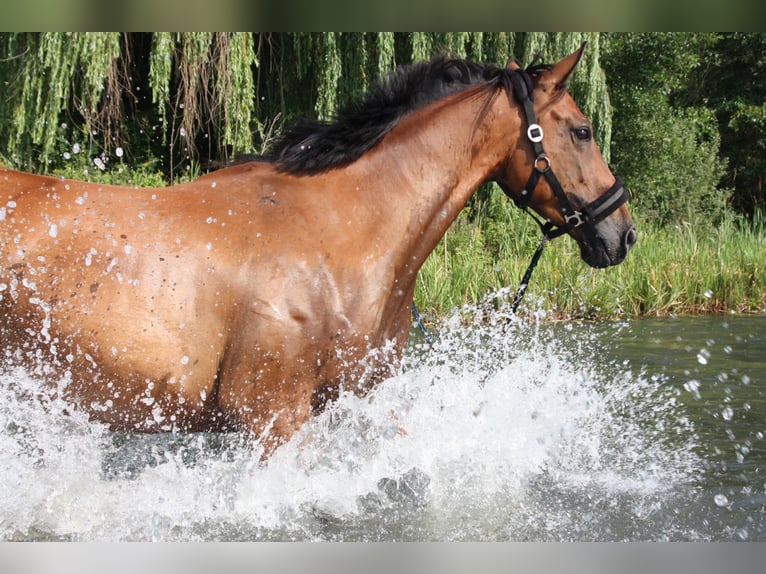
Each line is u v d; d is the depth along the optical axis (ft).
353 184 11.03
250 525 10.98
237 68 36.01
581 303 32.78
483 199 42.09
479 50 40.63
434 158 11.37
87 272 9.98
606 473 13.43
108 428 10.78
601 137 46.16
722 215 58.85
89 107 38.55
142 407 10.41
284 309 10.23
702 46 67.56
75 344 9.98
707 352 23.21
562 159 11.64
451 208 11.52
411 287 11.43
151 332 10.06
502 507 11.94
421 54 38.73
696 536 10.97
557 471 13.53
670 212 57.52
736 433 15.44
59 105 34.91
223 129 38.60
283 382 10.41
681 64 61.26
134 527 10.94
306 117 11.44
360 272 10.63
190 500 11.67
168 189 10.85
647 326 29.89
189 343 10.21
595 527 11.28
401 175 11.21
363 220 10.87
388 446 11.94
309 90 41.91
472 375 17.48
